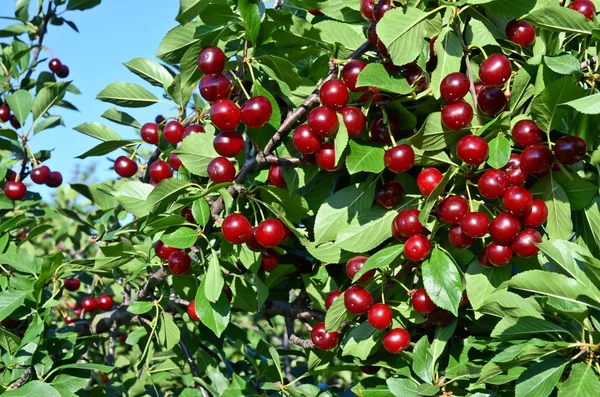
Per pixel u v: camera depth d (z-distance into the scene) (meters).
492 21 0.87
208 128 0.98
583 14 0.86
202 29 0.86
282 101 0.94
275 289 1.04
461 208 0.83
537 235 0.82
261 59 0.88
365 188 0.88
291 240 0.99
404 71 0.87
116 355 1.47
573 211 0.86
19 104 1.20
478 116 0.85
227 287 0.96
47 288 1.11
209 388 1.01
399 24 0.83
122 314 1.07
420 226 0.84
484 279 0.85
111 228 1.25
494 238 0.82
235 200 0.94
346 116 0.84
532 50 0.88
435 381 0.86
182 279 0.98
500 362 0.80
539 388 0.79
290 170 0.90
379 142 0.87
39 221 1.35
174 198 0.90
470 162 0.82
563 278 0.79
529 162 0.82
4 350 0.99
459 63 0.85
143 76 1.01
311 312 1.02
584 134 0.84
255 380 1.07
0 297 0.96
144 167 1.12
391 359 0.91
